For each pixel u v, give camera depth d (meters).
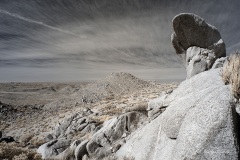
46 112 49.34
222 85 5.78
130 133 10.00
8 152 11.27
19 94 102.94
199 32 9.16
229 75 5.74
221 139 4.23
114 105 37.94
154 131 7.26
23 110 53.47
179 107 5.55
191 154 4.39
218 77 6.57
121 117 10.70
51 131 28.84
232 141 4.16
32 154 11.55
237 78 4.94
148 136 7.39
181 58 10.22
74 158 11.14
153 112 9.56
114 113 28.39
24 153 11.43
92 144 10.37
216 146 4.22
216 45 9.04
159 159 5.69
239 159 4.04
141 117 10.41
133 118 10.46
